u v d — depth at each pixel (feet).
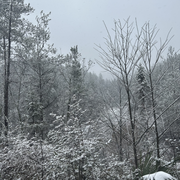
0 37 45.09
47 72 52.90
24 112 48.98
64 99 54.60
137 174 12.62
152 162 14.23
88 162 12.76
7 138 18.04
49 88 54.29
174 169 13.46
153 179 10.39
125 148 16.53
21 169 14.73
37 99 44.50
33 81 52.80
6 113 39.63
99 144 14.83
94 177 12.92
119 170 14.03
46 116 53.36
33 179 13.53
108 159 15.10
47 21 52.24
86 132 14.94
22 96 55.26
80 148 13.29
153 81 16.11
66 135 14.11
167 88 15.47
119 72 14.62
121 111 17.08
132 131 13.92
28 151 15.16
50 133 15.28
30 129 35.40
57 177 13.21
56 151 14.46
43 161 13.91
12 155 15.28
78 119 14.65
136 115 15.65
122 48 14.32
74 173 13.03
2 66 51.01
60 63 53.83
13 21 43.86
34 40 48.85
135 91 15.60
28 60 48.96
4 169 14.82
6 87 42.01
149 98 15.71
